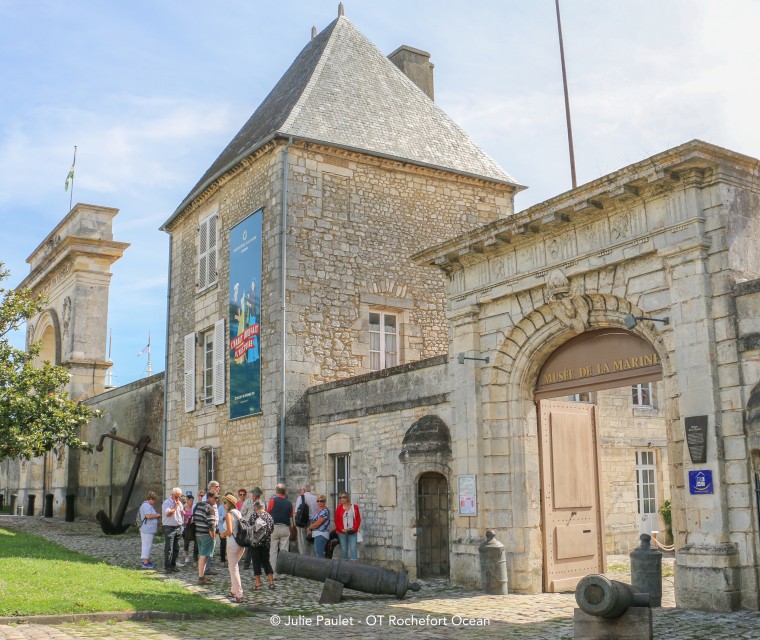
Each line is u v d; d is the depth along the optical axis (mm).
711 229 9273
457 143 19062
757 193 9602
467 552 11758
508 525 11570
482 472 11875
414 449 12523
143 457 23047
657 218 9781
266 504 13984
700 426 8984
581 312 10836
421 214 17703
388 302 16953
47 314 31922
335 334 16219
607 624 6688
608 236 10375
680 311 9391
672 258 9523
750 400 8570
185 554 14164
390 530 13422
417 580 12453
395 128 18109
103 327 29062
